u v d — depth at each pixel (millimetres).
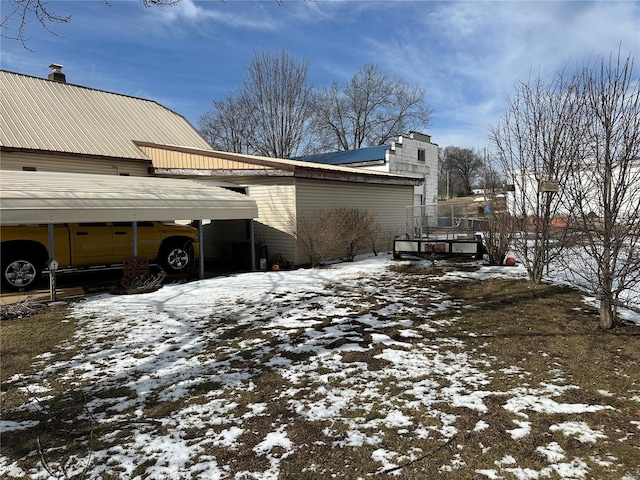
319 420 3531
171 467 2939
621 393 3896
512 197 9977
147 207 9133
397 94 45562
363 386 4164
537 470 2787
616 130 5359
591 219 5793
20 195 7652
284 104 36375
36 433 3436
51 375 4621
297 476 2797
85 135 15289
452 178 78562
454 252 12258
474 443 3123
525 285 8750
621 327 5859
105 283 10047
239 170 12859
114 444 3246
